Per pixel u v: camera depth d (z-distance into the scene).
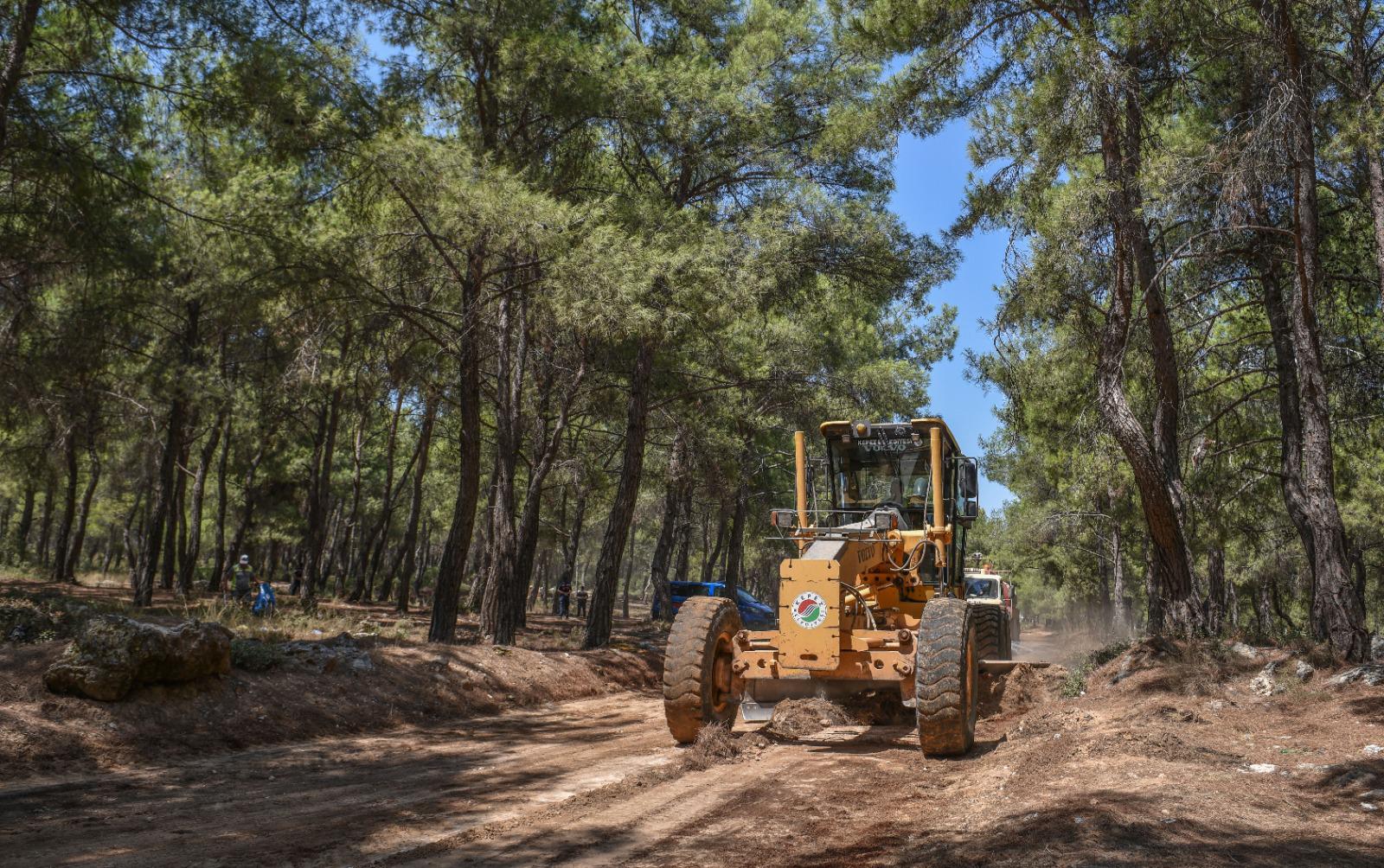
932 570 9.79
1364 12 10.52
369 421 24.72
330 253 12.84
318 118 11.72
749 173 16.70
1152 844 4.21
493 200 12.30
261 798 6.27
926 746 7.32
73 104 12.23
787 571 7.98
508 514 16.11
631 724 10.41
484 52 14.33
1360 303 13.30
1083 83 9.98
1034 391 14.63
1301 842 4.26
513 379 17.89
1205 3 10.02
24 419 15.81
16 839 5.11
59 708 7.82
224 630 9.37
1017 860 4.19
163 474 20.50
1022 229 10.96
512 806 5.92
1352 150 9.12
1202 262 12.50
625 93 14.65
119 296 15.34
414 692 10.92
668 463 26.11
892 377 21.47
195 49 11.52
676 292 12.73
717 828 5.25
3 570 31.62
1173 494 11.88
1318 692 8.36
